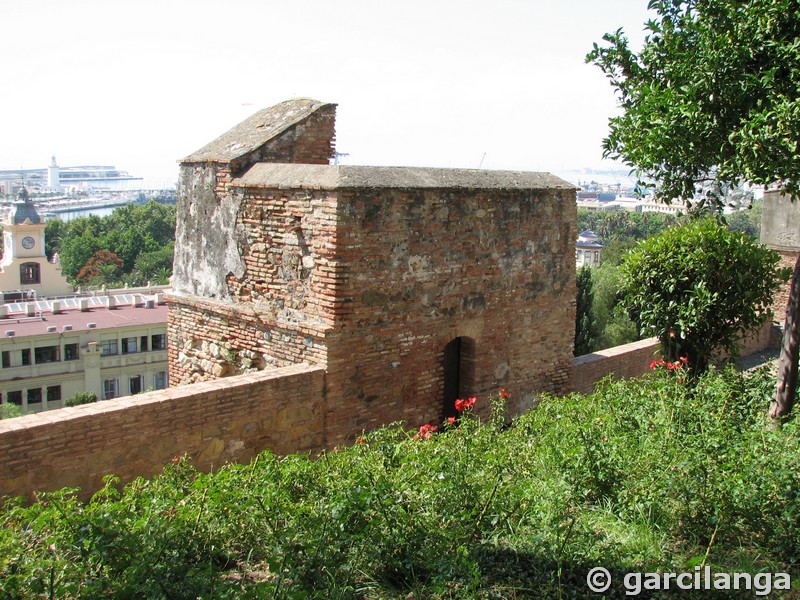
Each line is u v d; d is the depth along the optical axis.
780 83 7.45
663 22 8.64
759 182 7.46
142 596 4.88
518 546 5.79
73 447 7.27
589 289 24.70
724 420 7.84
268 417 8.83
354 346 9.50
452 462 6.27
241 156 10.52
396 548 5.60
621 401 8.91
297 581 5.02
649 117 8.06
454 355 11.26
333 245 9.07
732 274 11.38
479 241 10.85
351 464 6.66
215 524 5.86
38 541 5.55
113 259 85.06
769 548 5.91
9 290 67.38
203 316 11.23
